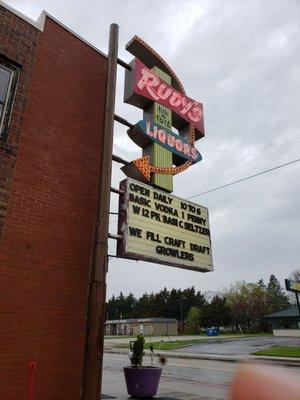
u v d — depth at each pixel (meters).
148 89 9.30
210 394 9.81
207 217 9.32
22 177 6.43
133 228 7.37
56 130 7.23
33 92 7.05
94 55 8.59
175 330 68.00
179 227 8.43
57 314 6.23
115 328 76.25
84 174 7.46
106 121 7.22
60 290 6.39
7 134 6.37
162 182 8.70
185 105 10.33
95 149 7.84
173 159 9.74
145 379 9.18
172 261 7.95
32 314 5.91
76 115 7.71
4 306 5.62
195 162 9.84
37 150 6.79
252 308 75.19
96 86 8.38
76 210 7.09
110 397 9.15
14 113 6.55
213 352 25.81
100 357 5.53
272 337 44.12
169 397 9.30
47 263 6.35
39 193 6.60
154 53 9.95
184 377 13.46
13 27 7.02
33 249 6.22
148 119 9.38
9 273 5.82
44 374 5.79
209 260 8.89
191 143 10.04
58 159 7.09
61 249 6.62
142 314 94.12
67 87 7.73
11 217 6.09
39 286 6.12
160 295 90.94
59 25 8.02
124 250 7.07
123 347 33.09
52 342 6.03
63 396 5.93
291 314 48.31
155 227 7.85
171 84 10.41
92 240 6.48
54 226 6.64
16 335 5.63
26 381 5.54
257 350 25.67
